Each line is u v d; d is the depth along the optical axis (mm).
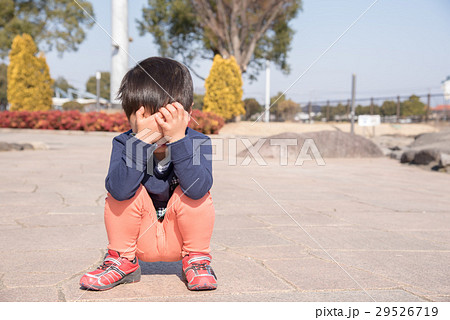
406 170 6641
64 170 5418
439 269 1726
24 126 16578
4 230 2377
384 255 1923
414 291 1469
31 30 22984
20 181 4410
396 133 17156
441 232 2457
